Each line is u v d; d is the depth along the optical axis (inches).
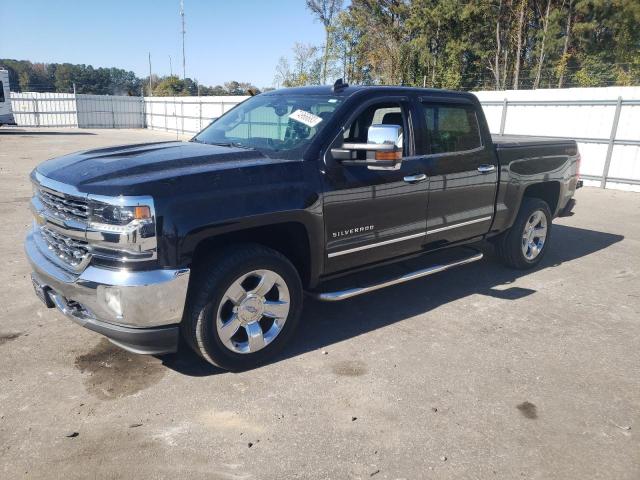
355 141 165.8
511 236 231.5
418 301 202.2
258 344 144.6
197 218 126.5
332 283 175.5
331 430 119.8
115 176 127.3
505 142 220.4
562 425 124.3
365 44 1814.7
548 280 232.5
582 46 1601.9
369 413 126.8
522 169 220.4
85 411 124.3
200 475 104.3
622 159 533.0
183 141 185.5
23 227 301.1
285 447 113.4
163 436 116.0
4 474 102.8
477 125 201.6
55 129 1598.2
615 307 202.1
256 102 190.1
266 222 138.6
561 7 1619.1
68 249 133.4
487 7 1704.0
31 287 203.5
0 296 193.9
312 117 161.8
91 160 143.9
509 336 173.0
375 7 1795.0
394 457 111.3
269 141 163.8
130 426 119.1
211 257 136.5
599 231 340.8
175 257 124.2
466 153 194.5
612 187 545.0
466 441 117.3
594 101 546.0
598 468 109.7
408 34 1817.2
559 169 242.4
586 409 131.4
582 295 214.2
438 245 193.2
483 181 201.9
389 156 140.6
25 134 1282.0
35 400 128.2
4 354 150.6
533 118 604.7
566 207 259.9
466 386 140.5
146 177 125.5
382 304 198.2
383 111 175.5
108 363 147.0
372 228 165.9
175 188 125.0
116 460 107.8
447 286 220.8
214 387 136.3
